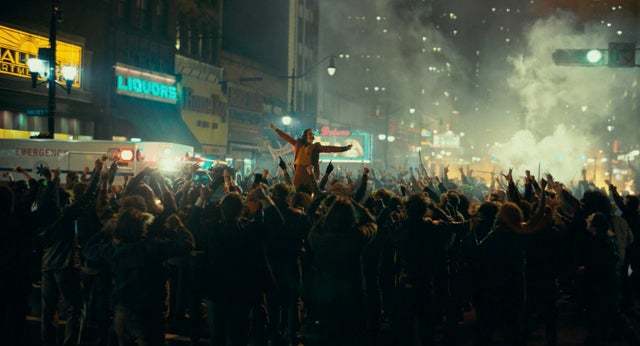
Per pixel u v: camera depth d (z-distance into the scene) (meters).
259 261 7.12
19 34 25.53
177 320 10.80
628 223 10.15
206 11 42.03
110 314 8.98
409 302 8.35
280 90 56.25
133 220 6.57
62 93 27.91
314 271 7.01
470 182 24.39
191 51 40.78
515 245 7.72
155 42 35.53
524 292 7.81
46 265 8.93
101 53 30.66
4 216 6.99
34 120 26.80
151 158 18.20
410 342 8.59
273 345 8.55
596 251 9.20
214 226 7.01
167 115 35.88
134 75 32.75
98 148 18.62
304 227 8.38
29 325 10.42
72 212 8.00
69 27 28.52
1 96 24.84
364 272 9.00
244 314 6.98
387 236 9.03
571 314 12.19
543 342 9.91
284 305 8.52
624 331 9.62
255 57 57.75
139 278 6.53
